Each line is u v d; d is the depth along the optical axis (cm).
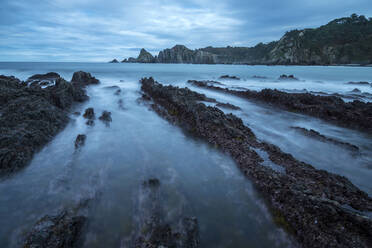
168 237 689
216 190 976
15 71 7812
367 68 11075
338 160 1270
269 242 712
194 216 812
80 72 4159
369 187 1022
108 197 906
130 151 1359
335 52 14338
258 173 1041
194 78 6475
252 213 834
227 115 1912
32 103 1748
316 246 675
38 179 1016
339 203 829
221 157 1293
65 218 742
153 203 878
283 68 12344
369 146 1469
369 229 673
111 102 2711
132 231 731
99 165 1171
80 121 1884
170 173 1116
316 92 3578
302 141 1543
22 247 649
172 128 1808
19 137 1240
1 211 811
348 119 1906
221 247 691
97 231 729
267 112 2367
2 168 1029
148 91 3372
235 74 8231
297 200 822
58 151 1305
